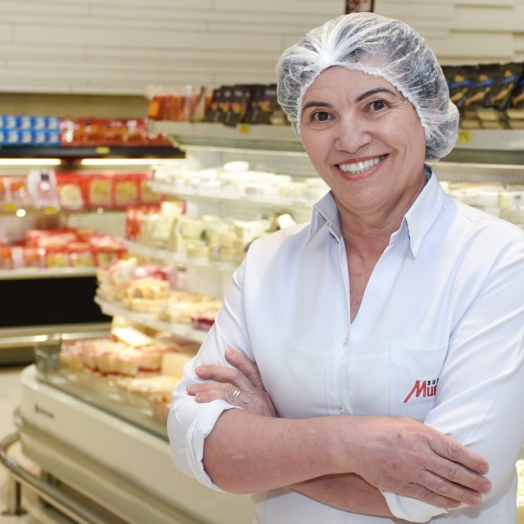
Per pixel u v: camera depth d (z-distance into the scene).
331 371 1.76
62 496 4.25
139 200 7.79
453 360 1.63
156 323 4.38
